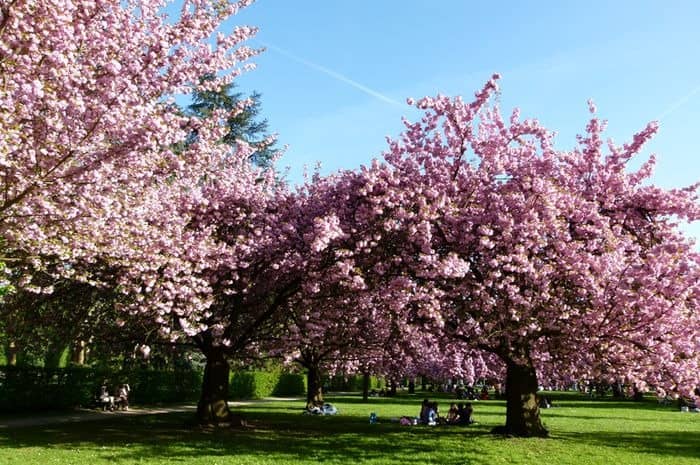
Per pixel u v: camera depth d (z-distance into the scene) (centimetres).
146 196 1230
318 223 1323
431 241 1470
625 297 1247
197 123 1159
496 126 1611
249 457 1210
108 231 1095
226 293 1611
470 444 1461
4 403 2064
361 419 2222
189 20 1041
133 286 1322
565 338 1412
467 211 1448
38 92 794
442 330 1573
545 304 1370
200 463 1126
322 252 1516
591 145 1559
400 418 2166
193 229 1590
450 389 5734
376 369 2819
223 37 1097
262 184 1800
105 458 1155
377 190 1491
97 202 994
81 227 1024
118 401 2461
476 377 3672
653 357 1292
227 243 1658
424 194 1458
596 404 3753
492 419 2352
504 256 1336
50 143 868
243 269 1666
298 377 4744
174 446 1343
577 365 1551
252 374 3950
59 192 935
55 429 1639
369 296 1539
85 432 1579
